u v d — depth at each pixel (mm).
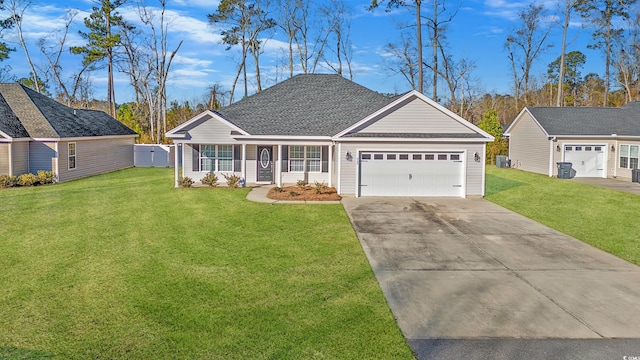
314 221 13688
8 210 15133
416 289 7992
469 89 49531
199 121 20750
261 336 6094
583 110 29484
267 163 22125
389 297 7590
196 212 14898
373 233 12258
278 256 9938
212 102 45125
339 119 22031
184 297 7477
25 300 7305
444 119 18797
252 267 9133
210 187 20875
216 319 6617
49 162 22594
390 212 15281
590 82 57125
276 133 20828
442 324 6535
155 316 6719
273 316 6742
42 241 11055
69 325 6410
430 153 18594
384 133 18719
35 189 20297
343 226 13055
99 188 20609
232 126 20578
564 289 8023
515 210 15836
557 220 14141
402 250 10578
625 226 13273
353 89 25031
